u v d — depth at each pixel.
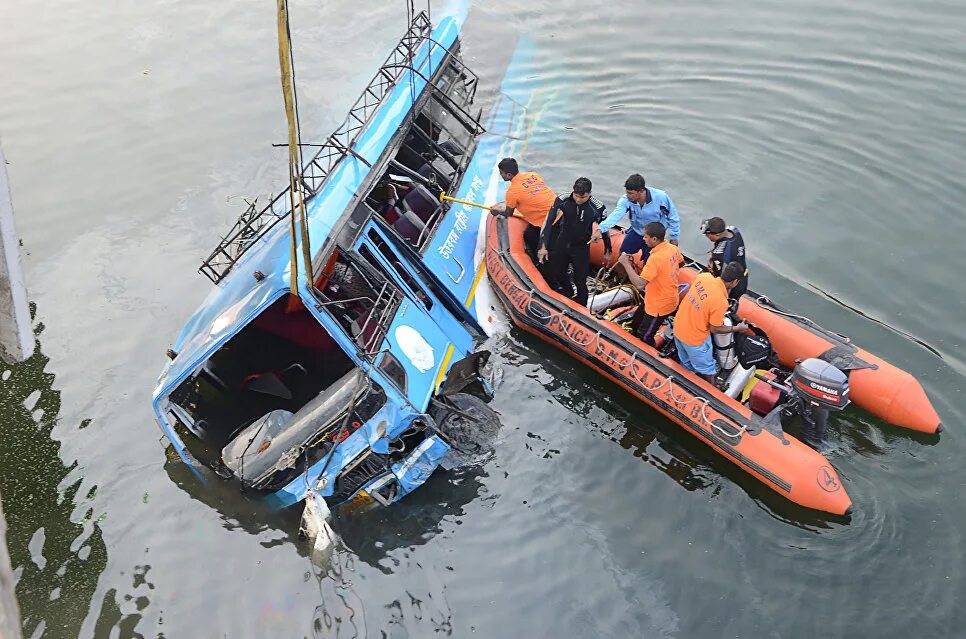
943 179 10.39
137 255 10.67
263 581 6.73
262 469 7.19
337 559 6.80
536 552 6.70
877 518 6.71
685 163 11.18
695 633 6.05
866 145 11.02
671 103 12.20
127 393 8.73
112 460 7.96
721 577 6.42
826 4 13.81
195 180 11.82
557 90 12.70
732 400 7.39
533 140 11.77
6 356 3.55
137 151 12.38
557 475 7.33
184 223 11.13
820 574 6.37
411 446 7.30
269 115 12.91
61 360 9.20
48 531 7.30
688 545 6.69
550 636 6.10
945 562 6.34
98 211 11.40
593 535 6.80
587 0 14.74
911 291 9.00
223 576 6.79
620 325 8.41
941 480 6.96
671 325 8.03
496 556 6.70
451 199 9.23
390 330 7.47
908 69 12.19
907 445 7.28
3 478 7.83
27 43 14.69
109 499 7.57
